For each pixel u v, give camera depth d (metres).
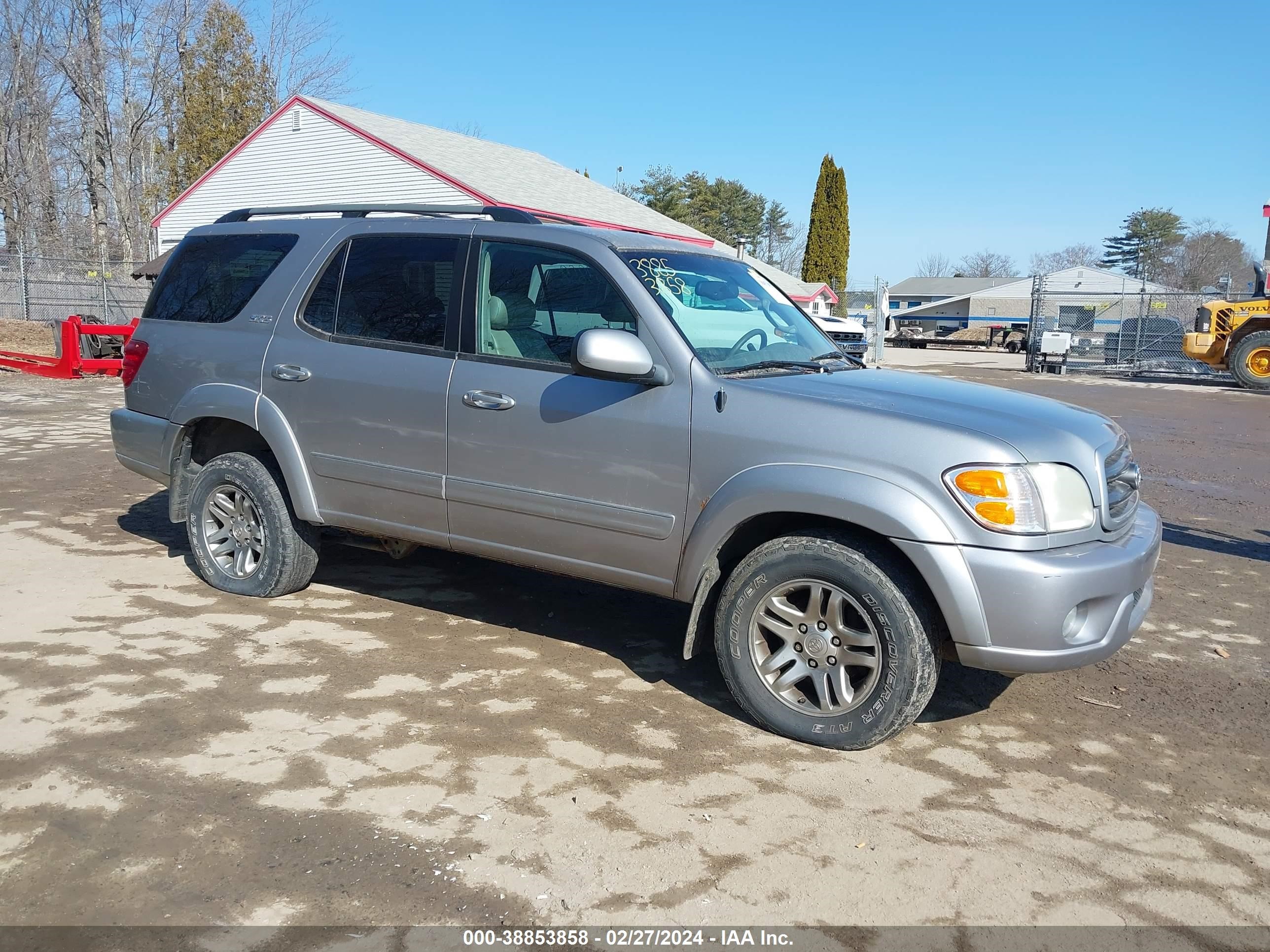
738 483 3.73
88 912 2.61
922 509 3.45
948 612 3.44
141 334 5.51
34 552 6.00
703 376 3.89
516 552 4.37
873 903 2.78
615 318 4.11
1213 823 3.31
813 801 3.34
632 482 4.00
